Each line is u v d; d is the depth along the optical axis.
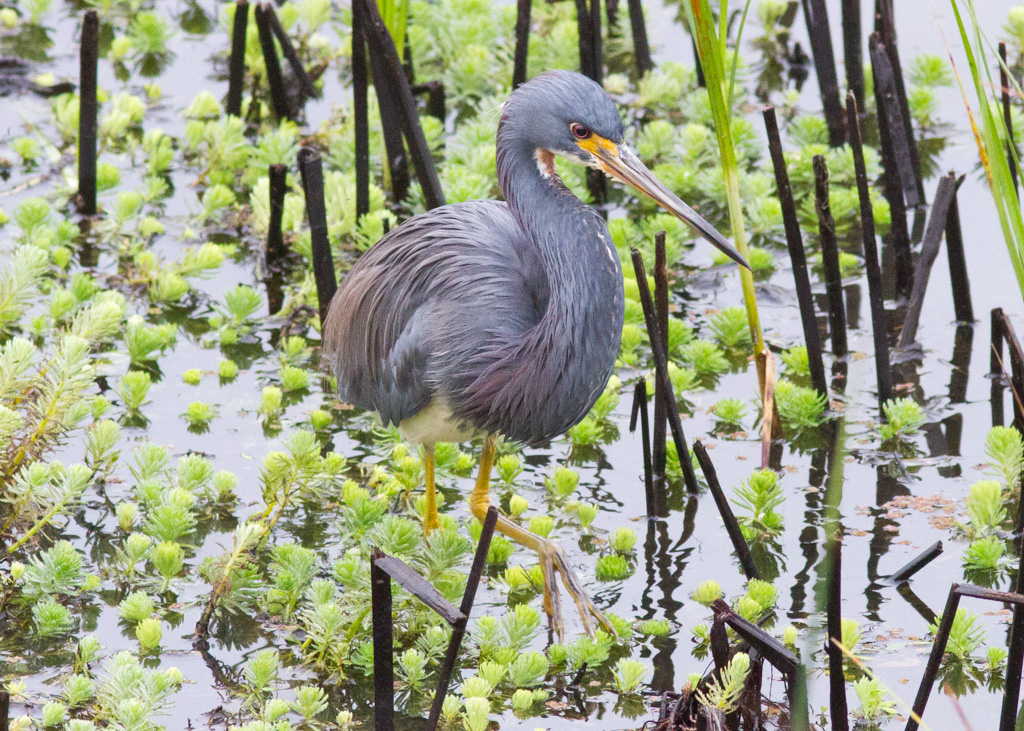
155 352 12.52
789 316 13.13
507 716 8.06
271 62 16.42
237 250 14.40
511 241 9.22
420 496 10.55
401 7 14.10
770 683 8.31
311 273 13.38
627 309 12.79
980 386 11.73
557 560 8.92
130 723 7.52
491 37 18.11
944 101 17.22
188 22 19.64
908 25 18.36
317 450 9.52
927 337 12.50
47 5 18.88
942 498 10.21
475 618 9.09
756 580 9.01
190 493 9.84
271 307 13.41
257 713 8.05
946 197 11.84
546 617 9.19
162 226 14.27
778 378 12.14
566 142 8.71
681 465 10.30
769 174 15.46
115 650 8.62
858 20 16.14
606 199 15.45
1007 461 9.98
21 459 9.55
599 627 8.94
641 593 9.27
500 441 10.79
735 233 10.95
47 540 9.71
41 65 17.86
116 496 10.34
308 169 11.87
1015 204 7.44
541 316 9.12
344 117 16.30
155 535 9.52
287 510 10.27
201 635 8.78
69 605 9.09
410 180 15.74
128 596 9.09
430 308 9.10
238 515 10.16
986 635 8.71
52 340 12.16
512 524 9.24
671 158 16.22
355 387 10.16
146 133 15.88
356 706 8.23
